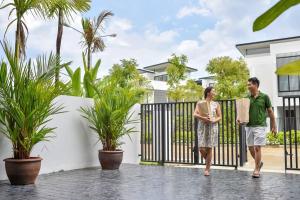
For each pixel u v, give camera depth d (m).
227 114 7.21
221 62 25.88
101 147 7.91
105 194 4.61
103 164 7.09
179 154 7.86
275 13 0.52
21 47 6.44
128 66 25.72
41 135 5.50
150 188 5.04
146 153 8.62
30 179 5.35
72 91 8.34
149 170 7.00
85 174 6.44
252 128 5.79
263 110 5.72
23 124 5.28
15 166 5.22
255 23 0.53
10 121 5.37
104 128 7.18
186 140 8.12
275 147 15.90
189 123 7.81
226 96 23.88
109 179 5.86
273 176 6.12
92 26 13.03
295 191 4.77
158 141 8.23
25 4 6.29
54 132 6.40
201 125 6.10
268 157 10.86
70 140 7.11
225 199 4.28
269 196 4.45
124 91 7.48
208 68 26.53
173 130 8.12
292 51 22.45
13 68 5.36
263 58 25.47
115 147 7.36
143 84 26.80
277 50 22.98
